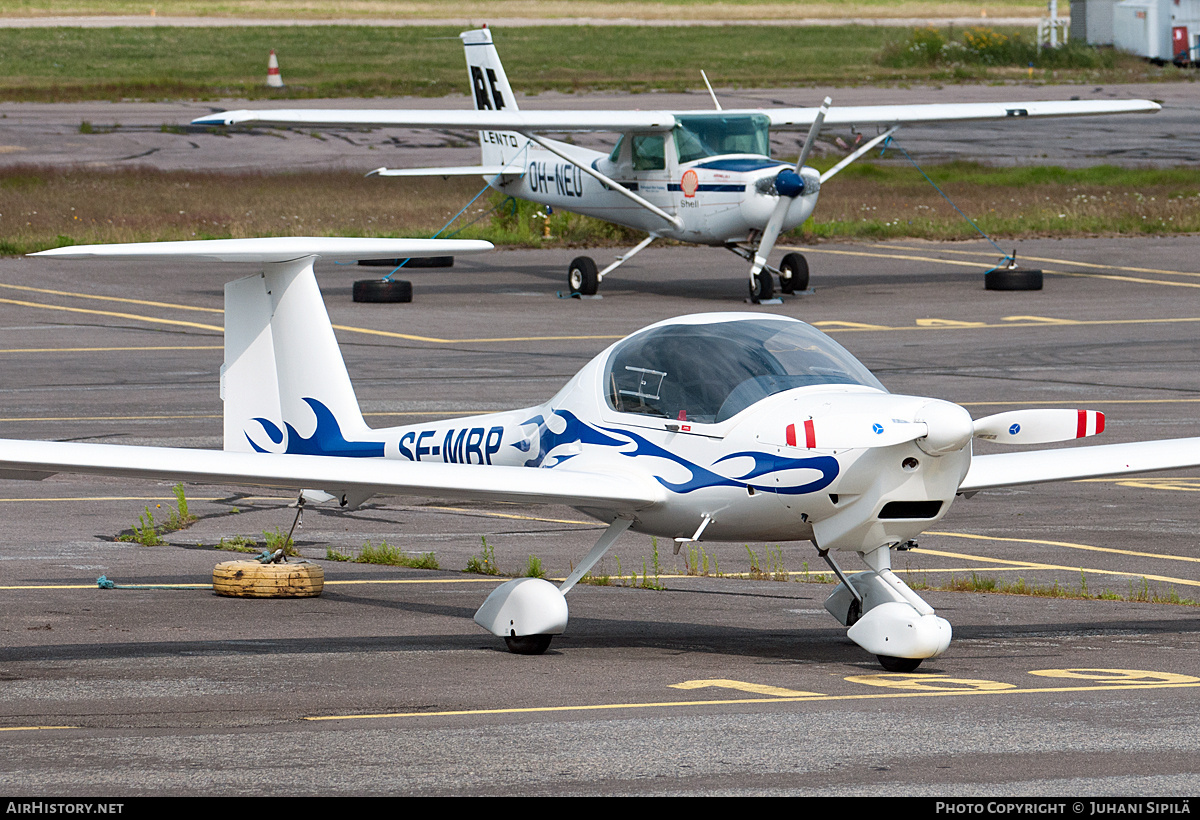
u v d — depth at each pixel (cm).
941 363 7688
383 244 3566
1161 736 2256
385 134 19425
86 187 14238
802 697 2548
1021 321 9081
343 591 3666
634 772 2052
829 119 10181
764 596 3681
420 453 3547
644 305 9669
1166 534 4466
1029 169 16312
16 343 8269
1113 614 3428
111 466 2670
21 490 5116
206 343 8369
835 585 3847
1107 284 10531
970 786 1980
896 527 2812
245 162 16762
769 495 2817
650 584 3828
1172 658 2928
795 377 2897
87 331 8700
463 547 4294
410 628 3222
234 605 3456
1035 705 2483
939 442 2647
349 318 9200
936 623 2739
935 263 11631
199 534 4406
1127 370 7519
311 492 3612
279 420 3788
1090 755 2139
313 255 3538
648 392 3022
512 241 12725
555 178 10712
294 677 2708
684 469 2933
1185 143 18700
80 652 2922
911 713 2417
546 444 3241
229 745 2197
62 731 2286
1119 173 15938
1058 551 4234
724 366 2942
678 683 2675
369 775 2031
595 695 2566
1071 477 3131
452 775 2031
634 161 9975
